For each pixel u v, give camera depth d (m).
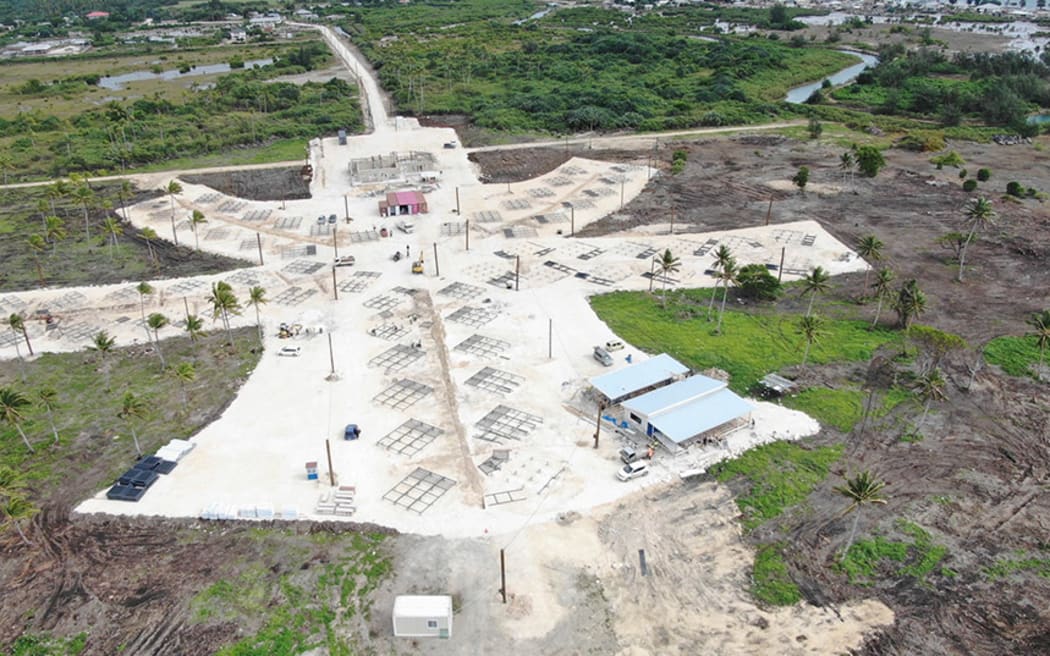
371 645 58.22
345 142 193.12
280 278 122.19
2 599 62.69
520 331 104.44
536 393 89.81
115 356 100.38
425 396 89.69
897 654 56.78
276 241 136.88
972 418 84.31
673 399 83.50
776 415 85.12
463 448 80.25
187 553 67.25
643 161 179.25
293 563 66.00
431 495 73.38
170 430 84.19
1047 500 72.00
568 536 68.56
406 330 105.25
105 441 82.50
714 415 81.62
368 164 172.25
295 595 62.72
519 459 78.38
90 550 67.69
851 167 167.38
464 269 124.38
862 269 122.06
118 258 131.25
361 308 111.88
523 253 130.12
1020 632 58.34
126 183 160.38
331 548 67.62
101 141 191.50
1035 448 79.31
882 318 106.69
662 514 71.19
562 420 84.75
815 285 102.75
